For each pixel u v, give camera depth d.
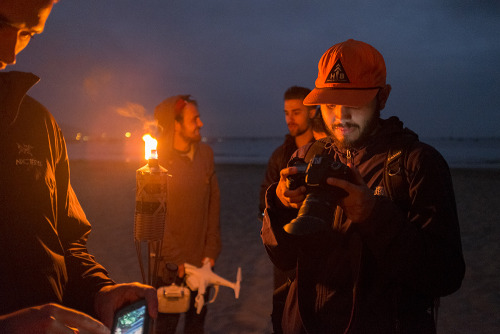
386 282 1.30
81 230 1.22
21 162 0.97
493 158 41.38
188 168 3.04
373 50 1.39
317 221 0.95
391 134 1.42
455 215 1.30
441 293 1.28
